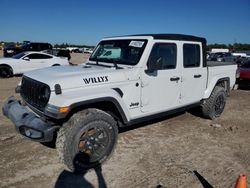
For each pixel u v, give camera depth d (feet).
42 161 13.14
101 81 12.99
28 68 46.80
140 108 14.83
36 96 12.61
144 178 11.87
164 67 15.83
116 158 13.70
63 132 11.75
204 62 18.83
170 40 15.94
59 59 50.78
